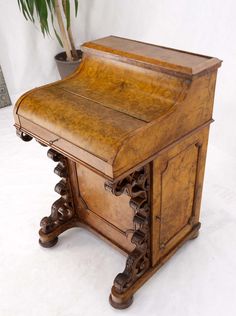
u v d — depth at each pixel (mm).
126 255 1673
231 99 2332
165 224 1551
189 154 1458
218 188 2219
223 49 2221
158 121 1151
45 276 1703
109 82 1405
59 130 1236
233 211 2043
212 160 2469
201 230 1919
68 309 1554
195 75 1182
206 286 1627
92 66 1484
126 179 1211
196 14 2271
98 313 1531
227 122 2432
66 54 3371
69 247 1851
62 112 1268
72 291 1627
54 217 1803
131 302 1546
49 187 2312
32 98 1390
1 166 2559
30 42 3328
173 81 1233
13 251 1841
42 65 3510
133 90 1323
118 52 1370
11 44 3250
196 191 1654
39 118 1317
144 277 1566
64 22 3365
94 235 1914
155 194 1369
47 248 1846
